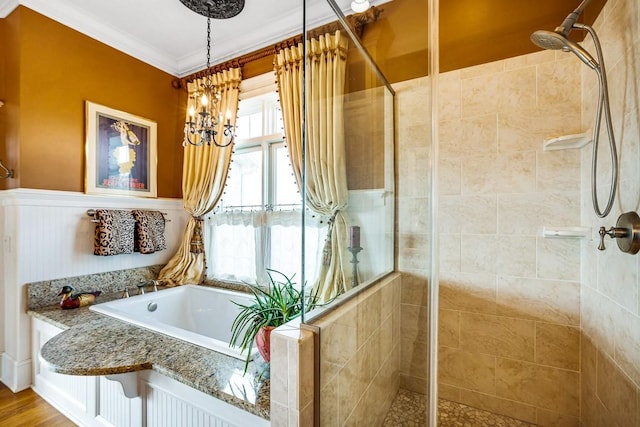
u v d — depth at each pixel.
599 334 1.35
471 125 1.76
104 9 2.11
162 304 2.29
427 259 1.62
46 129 2.04
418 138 1.67
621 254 1.17
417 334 1.57
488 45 1.72
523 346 1.65
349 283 1.32
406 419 1.45
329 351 1.04
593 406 1.40
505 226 1.69
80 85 2.22
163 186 2.79
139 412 1.32
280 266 2.34
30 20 1.98
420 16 1.65
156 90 2.73
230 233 2.60
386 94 1.69
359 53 1.55
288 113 2.15
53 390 1.79
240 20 2.21
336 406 1.08
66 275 2.12
